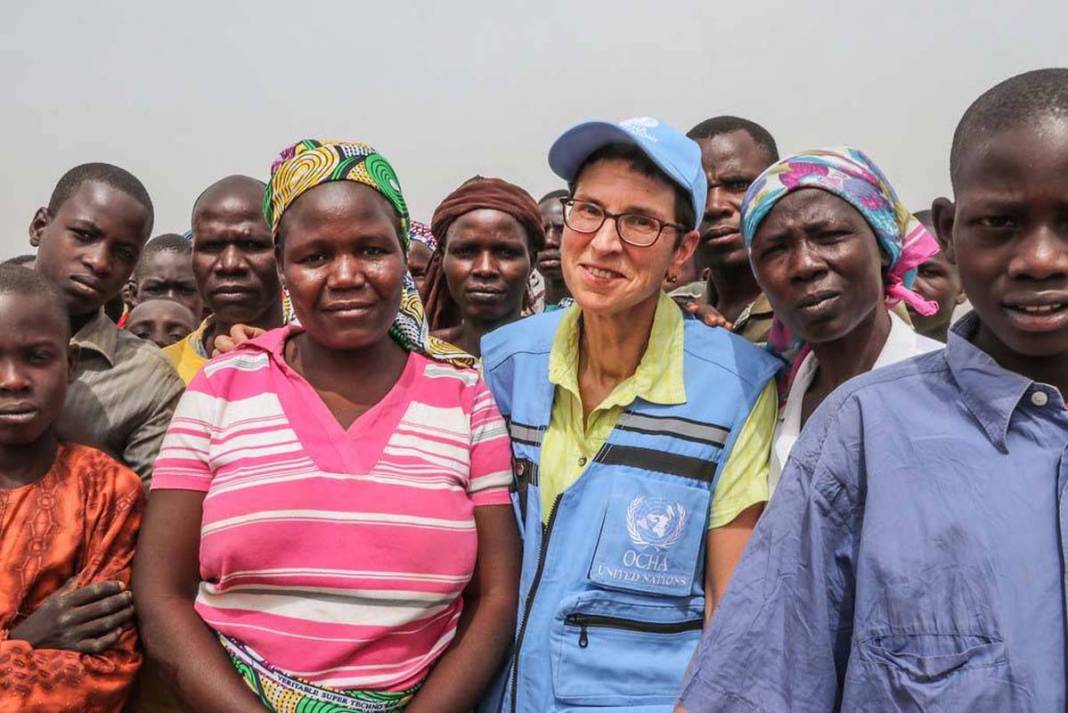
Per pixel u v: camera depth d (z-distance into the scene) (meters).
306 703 2.10
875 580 1.66
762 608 1.81
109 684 2.28
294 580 2.15
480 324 4.11
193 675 2.14
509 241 4.04
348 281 2.26
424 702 2.18
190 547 2.28
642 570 2.30
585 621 2.29
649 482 2.35
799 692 1.75
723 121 3.62
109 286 3.05
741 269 3.58
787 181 2.51
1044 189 1.52
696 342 2.55
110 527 2.45
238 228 3.58
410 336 2.59
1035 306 1.56
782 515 1.84
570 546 2.36
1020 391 1.64
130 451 2.87
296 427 2.26
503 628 2.33
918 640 1.60
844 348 2.55
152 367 2.95
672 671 2.29
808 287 2.47
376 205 2.33
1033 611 1.55
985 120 1.61
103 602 2.31
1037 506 1.59
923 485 1.67
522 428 2.55
